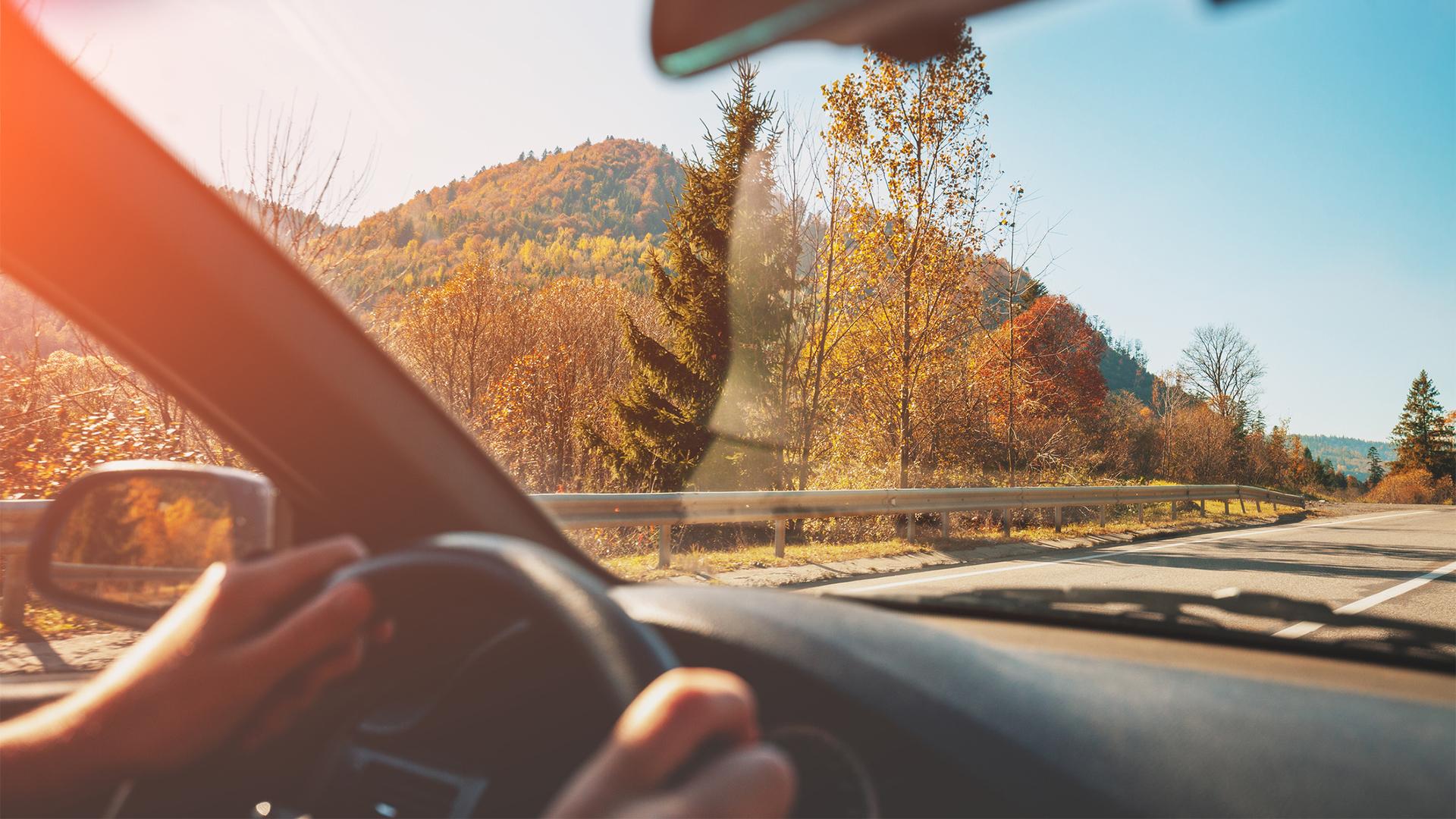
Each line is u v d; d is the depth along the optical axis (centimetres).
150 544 152
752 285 2070
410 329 2823
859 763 110
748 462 2078
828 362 2025
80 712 83
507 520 190
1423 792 102
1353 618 175
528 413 2322
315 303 170
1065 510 1964
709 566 841
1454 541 1320
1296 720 120
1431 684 151
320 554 92
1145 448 5688
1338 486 8644
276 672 80
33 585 156
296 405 171
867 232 1777
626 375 3875
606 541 905
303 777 124
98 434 816
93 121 144
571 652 117
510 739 122
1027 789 101
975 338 2169
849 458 2041
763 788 48
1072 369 4894
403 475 181
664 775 47
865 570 858
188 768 86
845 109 1669
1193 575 823
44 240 146
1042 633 190
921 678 116
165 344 160
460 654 124
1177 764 106
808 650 120
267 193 905
